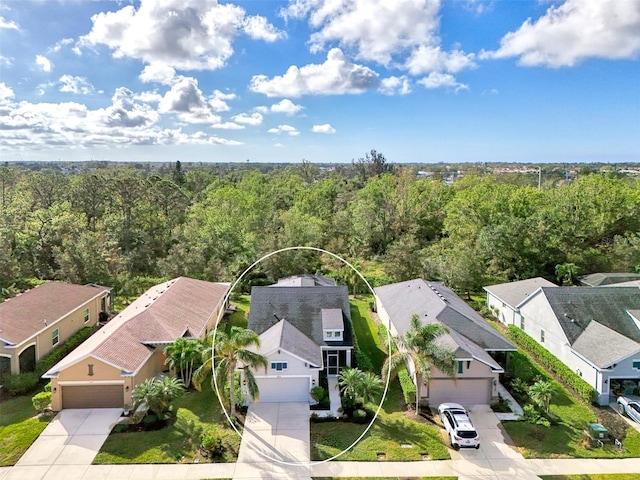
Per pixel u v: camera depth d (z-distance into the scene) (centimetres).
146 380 2177
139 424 1992
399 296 3297
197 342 2398
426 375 2036
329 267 5053
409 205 5972
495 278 4378
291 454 1802
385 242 5844
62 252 4138
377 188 6956
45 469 1684
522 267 4419
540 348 2741
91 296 3164
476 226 4950
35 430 1939
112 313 3459
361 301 4056
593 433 1883
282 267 4419
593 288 2831
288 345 2316
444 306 2673
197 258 4297
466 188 6825
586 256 4581
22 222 4525
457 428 1853
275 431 1975
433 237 6094
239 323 3378
